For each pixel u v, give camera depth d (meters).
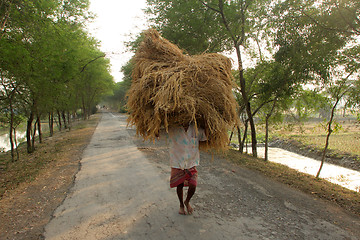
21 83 7.92
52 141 13.84
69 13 12.26
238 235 2.97
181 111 3.16
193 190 3.31
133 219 3.38
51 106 11.51
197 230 3.07
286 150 14.92
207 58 3.58
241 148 10.76
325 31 5.86
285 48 6.62
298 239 2.92
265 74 8.71
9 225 3.27
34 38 8.18
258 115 11.08
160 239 2.85
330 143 13.96
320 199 4.32
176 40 11.55
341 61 6.04
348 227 3.27
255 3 8.20
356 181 8.05
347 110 6.62
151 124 3.21
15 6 7.32
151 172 5.83
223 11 9.71
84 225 3.22
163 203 3.94
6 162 8.92
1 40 6.72
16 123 9.47
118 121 27.09
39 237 2.93
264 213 3.65
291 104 9.49
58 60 9.15
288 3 6.21
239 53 9.09
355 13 5.26
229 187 4.87
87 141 11.92
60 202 4.07
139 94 3.41
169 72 3.27
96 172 5.95
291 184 5.17
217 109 3.48
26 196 4.44
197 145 3.35
